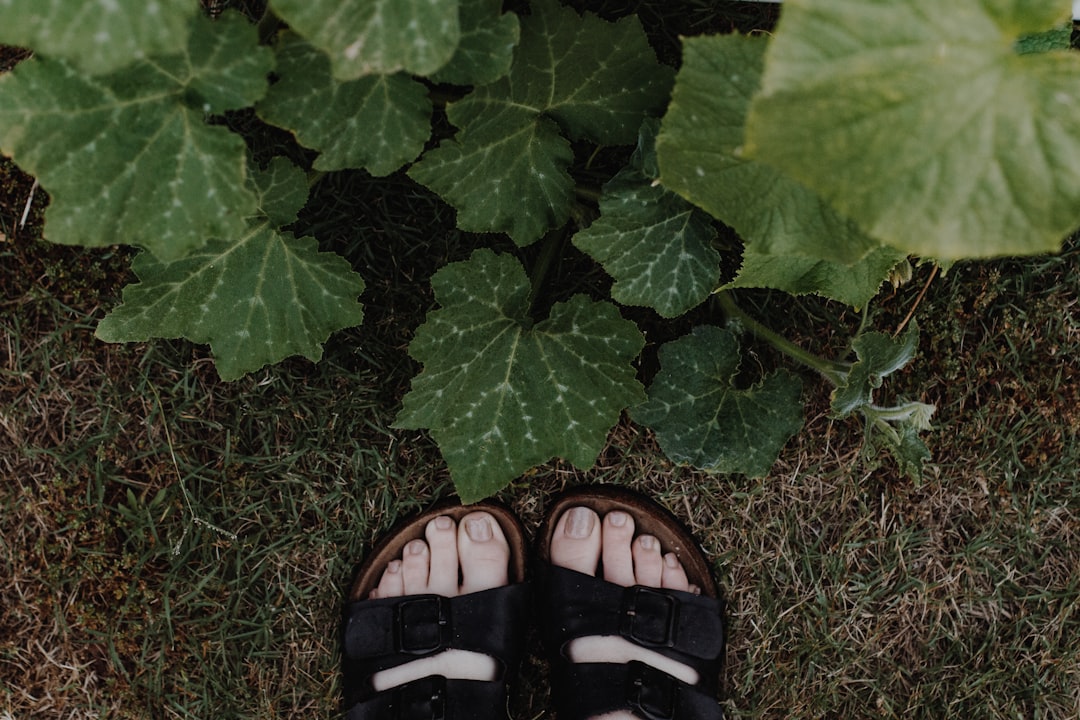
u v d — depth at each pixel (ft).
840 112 2.71
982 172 2.82
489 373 4.89
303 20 3.10
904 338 5.06
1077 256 6.04
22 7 2.86
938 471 6.21
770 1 5.43
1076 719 6.29
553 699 6.07
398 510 6.03
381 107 4.05
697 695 5.92
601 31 4.39
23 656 5.84
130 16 2.90
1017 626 6.31
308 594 5.94
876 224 2.84
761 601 6.18
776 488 6.14
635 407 5.34
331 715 5.98
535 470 6.07
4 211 5.57
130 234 3.76
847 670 6.27
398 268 5.72
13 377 5.70
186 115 3.65
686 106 3.68
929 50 2.75
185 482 5.79
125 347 5.70
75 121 3.56
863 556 6.27
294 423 5.83
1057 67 2.86
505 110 4.39
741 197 3.81
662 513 6.09
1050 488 6.28
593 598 5.91
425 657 5.86
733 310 5.67
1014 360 6.11
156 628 5.83
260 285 4.79
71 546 5.76
